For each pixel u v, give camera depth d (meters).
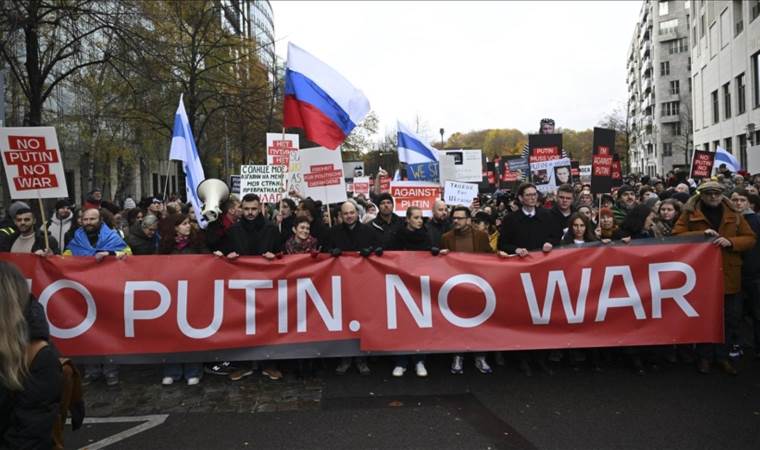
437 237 6.80
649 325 5.66
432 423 4.62
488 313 5.64
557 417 4.70
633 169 103.31
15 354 2.38
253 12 44.19
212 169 37.31
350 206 6.17
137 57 14.98
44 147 5.59
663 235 6.80
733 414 4.70
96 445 4.35
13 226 6.65
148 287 5.50
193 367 5.73
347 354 5.60
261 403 5.16
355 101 6.76
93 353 5.44
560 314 5.66
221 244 5.96
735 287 5.72
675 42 76.00
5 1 12.63
